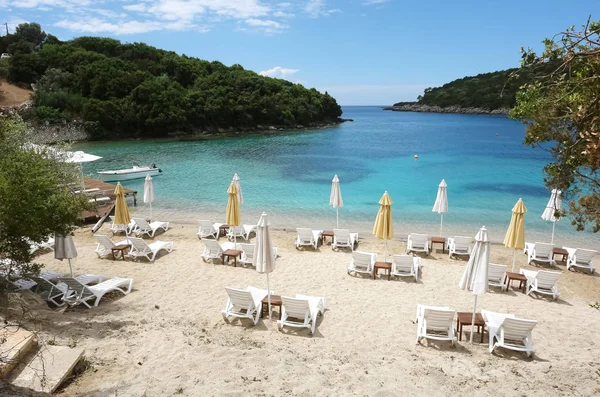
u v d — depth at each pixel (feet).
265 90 275.80
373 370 20.27
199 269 38.14
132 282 32.73
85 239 47.62
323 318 28.37
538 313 30.14
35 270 24.03
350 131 250.16
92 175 93.25
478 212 62.85
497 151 142.61
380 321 28.04
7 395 14.46
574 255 39.99
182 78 266.57
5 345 18.26
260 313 28.53
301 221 57.98
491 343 24.06
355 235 47.70
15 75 216.54
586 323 28.50
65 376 17.21
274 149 153.07
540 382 19.75
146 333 23.30
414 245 44.47
